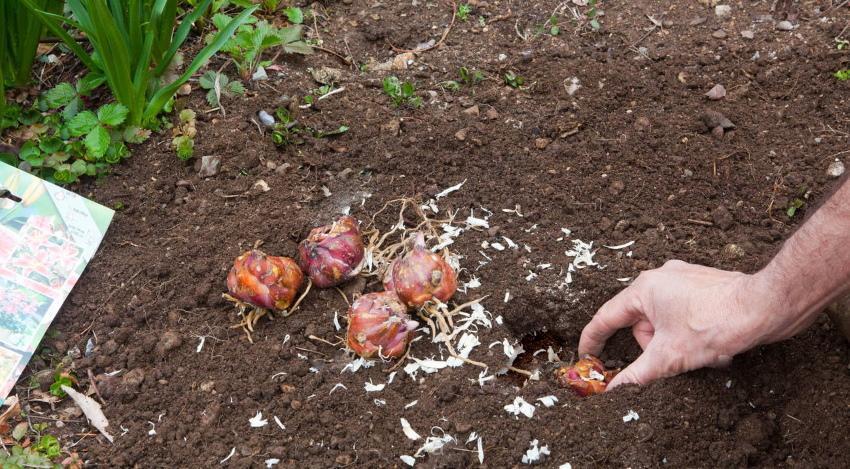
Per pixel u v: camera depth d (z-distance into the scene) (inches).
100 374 43.2
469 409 41.7
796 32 52.4
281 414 41.9
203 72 50.8
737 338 39.8
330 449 41.2
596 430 41.1
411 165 48.1
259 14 53.4
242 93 50.1
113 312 44.4
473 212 46.8
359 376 42.6
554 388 42.5
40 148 47.6
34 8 45.9
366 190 47.4
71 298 44.7
